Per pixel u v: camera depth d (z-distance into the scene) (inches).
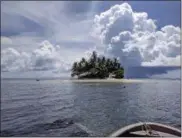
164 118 359.9
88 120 362.6
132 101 571.5
